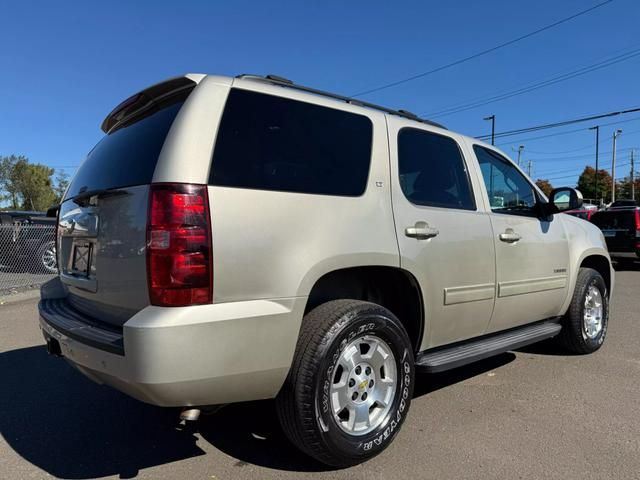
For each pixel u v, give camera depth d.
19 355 5.32
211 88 2.60
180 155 2.37
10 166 62.94
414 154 3.45
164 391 2.25
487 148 4.21
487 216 3.84
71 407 3.87
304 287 2.60
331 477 2.78
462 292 3.53
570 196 4.29
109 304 2.68
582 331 4.98
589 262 5.60
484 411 3.70
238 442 3.22
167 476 2.81
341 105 3.15
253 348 2.43
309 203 2.71
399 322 3.05
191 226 2.30
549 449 3.10
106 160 3.04
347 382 2.81
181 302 2.27
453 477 2.78
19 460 3.02
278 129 2.76
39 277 10.39
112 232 2.62
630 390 4.14
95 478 2.80
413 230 3.18
